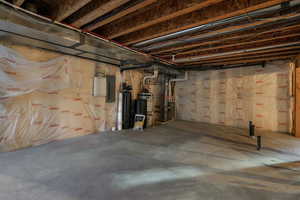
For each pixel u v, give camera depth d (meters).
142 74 5.54
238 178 1.89
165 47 3.43
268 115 4.66
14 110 2.82
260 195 1.56
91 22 2.32
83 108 3.88
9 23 1.92
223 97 5.49
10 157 2.43
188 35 2.71
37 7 2.18
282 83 4.45
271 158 2.52
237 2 1.90
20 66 2.84
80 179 1.81
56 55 3.35
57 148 2.89
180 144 3.24
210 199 1.49
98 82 4.12
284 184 1.76
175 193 1.58
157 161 2.37
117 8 1.95
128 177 1.88
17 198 1.47
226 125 5.40
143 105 4.97
